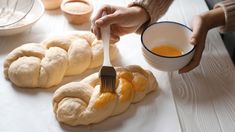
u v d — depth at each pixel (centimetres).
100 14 95
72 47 94
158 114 89
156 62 92
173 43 99
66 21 110
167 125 86
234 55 112
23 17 101
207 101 92
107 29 91
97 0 117
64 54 93
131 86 89
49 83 90
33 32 105
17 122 84
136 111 89
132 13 96
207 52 104
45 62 91
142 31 98
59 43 95
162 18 113
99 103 84
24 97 89
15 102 88
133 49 103
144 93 90
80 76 95
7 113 86
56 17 111
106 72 87
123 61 100
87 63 94
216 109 91
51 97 90
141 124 86
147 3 99
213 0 122
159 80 96
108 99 84
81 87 86
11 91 90
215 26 101
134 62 100
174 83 96
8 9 105
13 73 90
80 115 83
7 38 102
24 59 91
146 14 100
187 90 94
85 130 84
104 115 85
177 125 86
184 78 97
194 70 99
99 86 87
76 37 98
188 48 97
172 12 116
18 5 106
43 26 107
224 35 118
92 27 96
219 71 100
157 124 87
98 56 95
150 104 90
